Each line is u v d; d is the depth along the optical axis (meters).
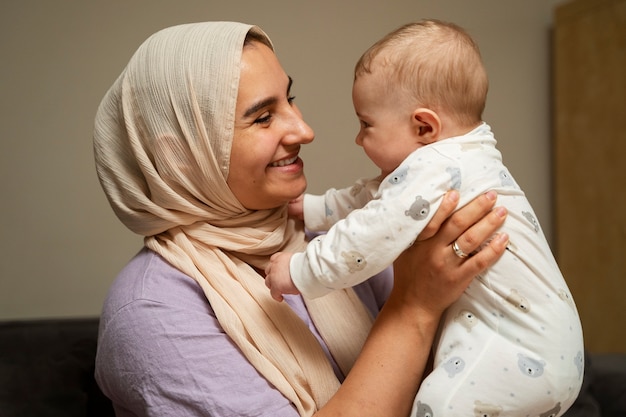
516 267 0.95
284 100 1.16
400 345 0.97
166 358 0.95
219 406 0.92
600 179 2.64
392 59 1.05
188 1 2.48
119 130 1.19
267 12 2.56
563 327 0.94
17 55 2.37
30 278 2.42
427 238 0.96
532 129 2.95
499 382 0.92
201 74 1.10
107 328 1.02
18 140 2.38
